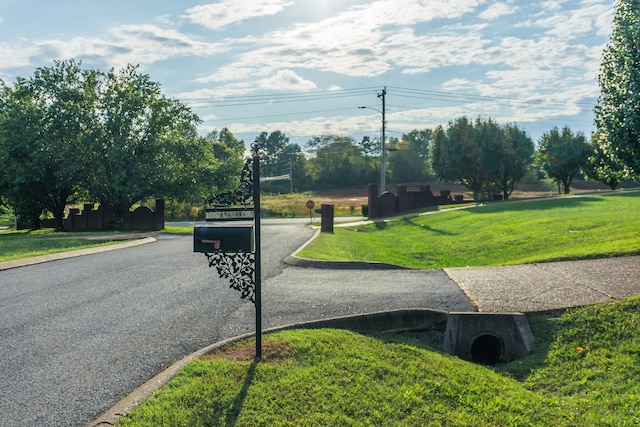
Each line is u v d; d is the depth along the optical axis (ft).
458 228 75.41
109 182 109.40
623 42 36.83
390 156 340.18
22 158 106.83
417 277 37.68
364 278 38.22
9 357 22.27
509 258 48.39
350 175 349.00
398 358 22.43
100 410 17.31
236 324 27.17
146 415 16.46
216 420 16.53
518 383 22.20
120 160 106.32
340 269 42.83
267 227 101.96
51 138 109.70
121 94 111.86
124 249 62.28
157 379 19.27
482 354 26.78
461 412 18.20
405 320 27.30
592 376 21.91
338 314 28.40
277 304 30.96
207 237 21.12
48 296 34.06
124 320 27.99
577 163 148.87
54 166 108.47
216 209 21.49
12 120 105.09
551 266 37.88
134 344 24.04
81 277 41.06
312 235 76.33
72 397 18.29
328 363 21.09
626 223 53.62
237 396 18.02
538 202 96.78
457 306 28.94
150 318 28.37
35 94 110.32
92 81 112.47
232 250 20.98
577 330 25.39
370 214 116.88
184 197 115.85
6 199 114.42
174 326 26.86
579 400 20.27
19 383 19.49
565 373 22.56
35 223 118.52
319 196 280.10
